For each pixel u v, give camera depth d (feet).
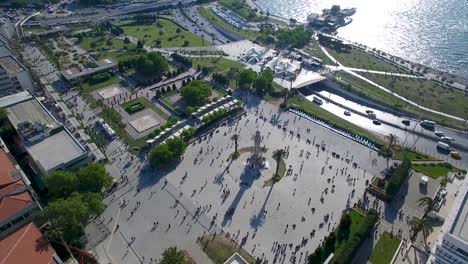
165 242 524.52
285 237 527.40
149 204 586.45
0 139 646.74
